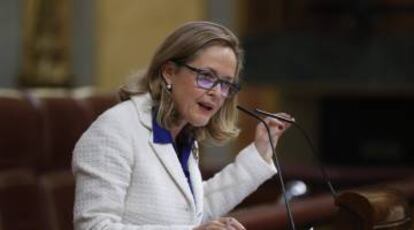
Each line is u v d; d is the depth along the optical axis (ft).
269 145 19.66
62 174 31.96
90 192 16.48
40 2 63.62
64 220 31.22
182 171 17.35
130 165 16.83
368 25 68.74
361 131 77.05
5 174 29.84
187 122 17.78
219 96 17.04
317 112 76.18
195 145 18.72
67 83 64.75
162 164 17.16
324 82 68.69
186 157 18.34
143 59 66.44
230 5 67.56
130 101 17.56
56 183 31.45
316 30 69.10
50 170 31.71
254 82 69.36
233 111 18.63
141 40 66.54
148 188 16.88
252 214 21.47
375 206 17.78
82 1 65.41
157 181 16.98
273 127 19.63
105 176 16.52
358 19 68.95
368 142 77.00
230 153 64.64
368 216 17.71
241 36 68.59
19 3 63.31
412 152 76.48
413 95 73.10
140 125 17.17
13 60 63.36
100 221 16.16
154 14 66.44
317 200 24.56
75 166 16.84
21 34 63.41
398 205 18.62
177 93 17.16
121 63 66.44
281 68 68.95
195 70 16.89
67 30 64.80
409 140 76.43
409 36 67.77
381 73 68.13
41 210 30.40
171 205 17.08
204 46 16.93
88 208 16.35
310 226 23.57
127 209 16.80
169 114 17.24
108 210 16.40
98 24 65.82
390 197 18.66
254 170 19.57
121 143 16.78
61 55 64.64
